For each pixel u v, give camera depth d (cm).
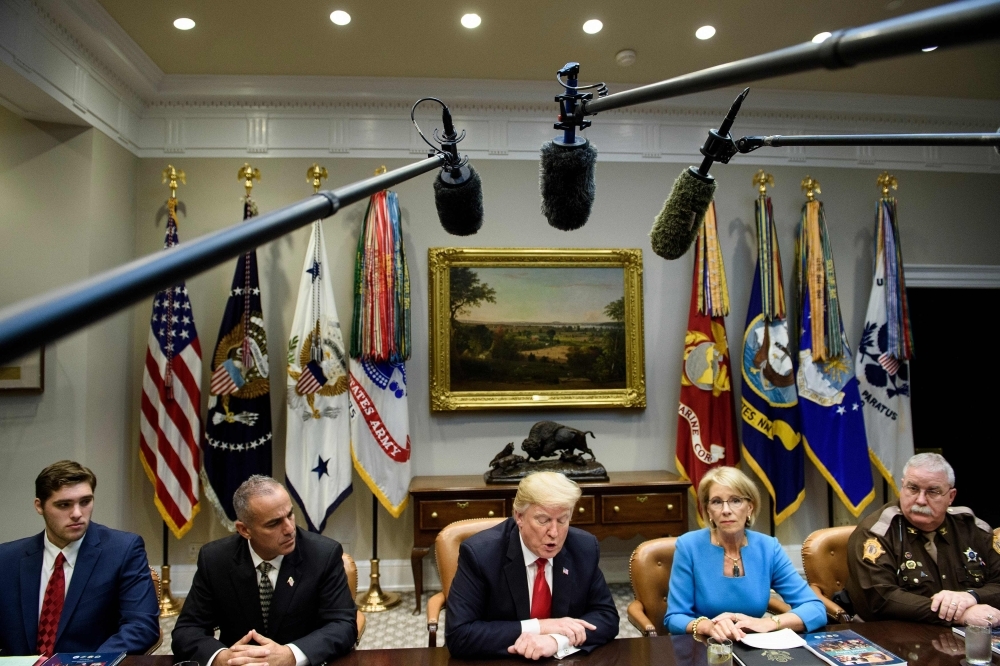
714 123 494
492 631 188
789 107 488
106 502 408
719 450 449
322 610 206
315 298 436
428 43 413
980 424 504
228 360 427
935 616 205
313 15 379
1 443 371
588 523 410
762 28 399
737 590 222
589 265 473
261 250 459
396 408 439
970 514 233
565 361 470
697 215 133
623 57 431
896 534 232
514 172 478
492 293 468
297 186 465
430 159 106
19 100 360
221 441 424
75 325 29
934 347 505
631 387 471
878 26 42
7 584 211
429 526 407
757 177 469
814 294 459
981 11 34
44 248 389
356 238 464
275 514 196
